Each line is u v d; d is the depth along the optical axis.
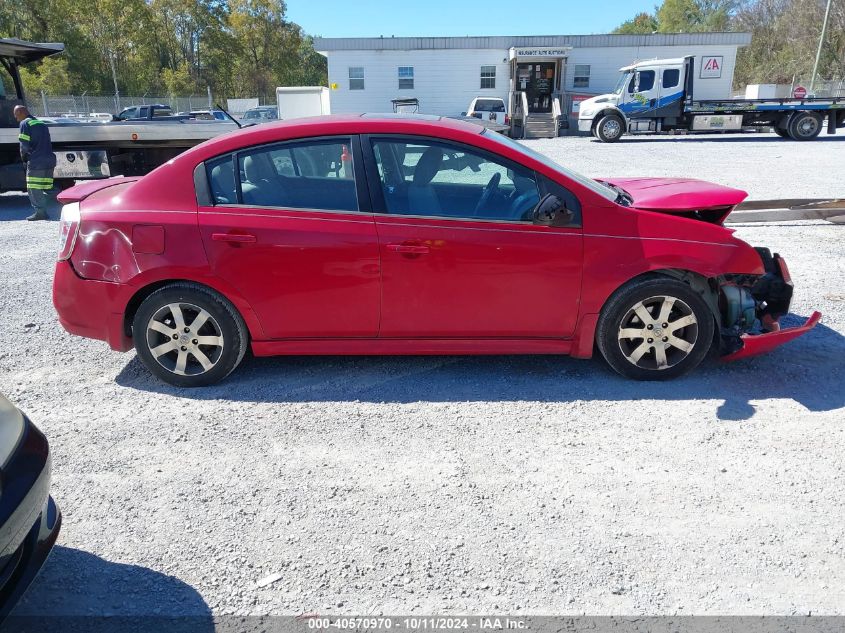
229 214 3.72
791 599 2.27
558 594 2.31
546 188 3.72
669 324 3.83
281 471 3.10
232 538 2.63
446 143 3.74
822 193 11.14
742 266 3.75
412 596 2.31
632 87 23.20
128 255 3.74
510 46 29.47
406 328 3.83
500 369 4.18
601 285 3.73
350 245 3.68
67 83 51.62
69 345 4.78
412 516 2.75
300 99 33.88
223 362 3.91
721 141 23.31
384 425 3.51
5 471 1.95
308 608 2.27
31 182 10.18
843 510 2.73
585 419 3.53
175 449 3.30
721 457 3.14
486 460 3.16
